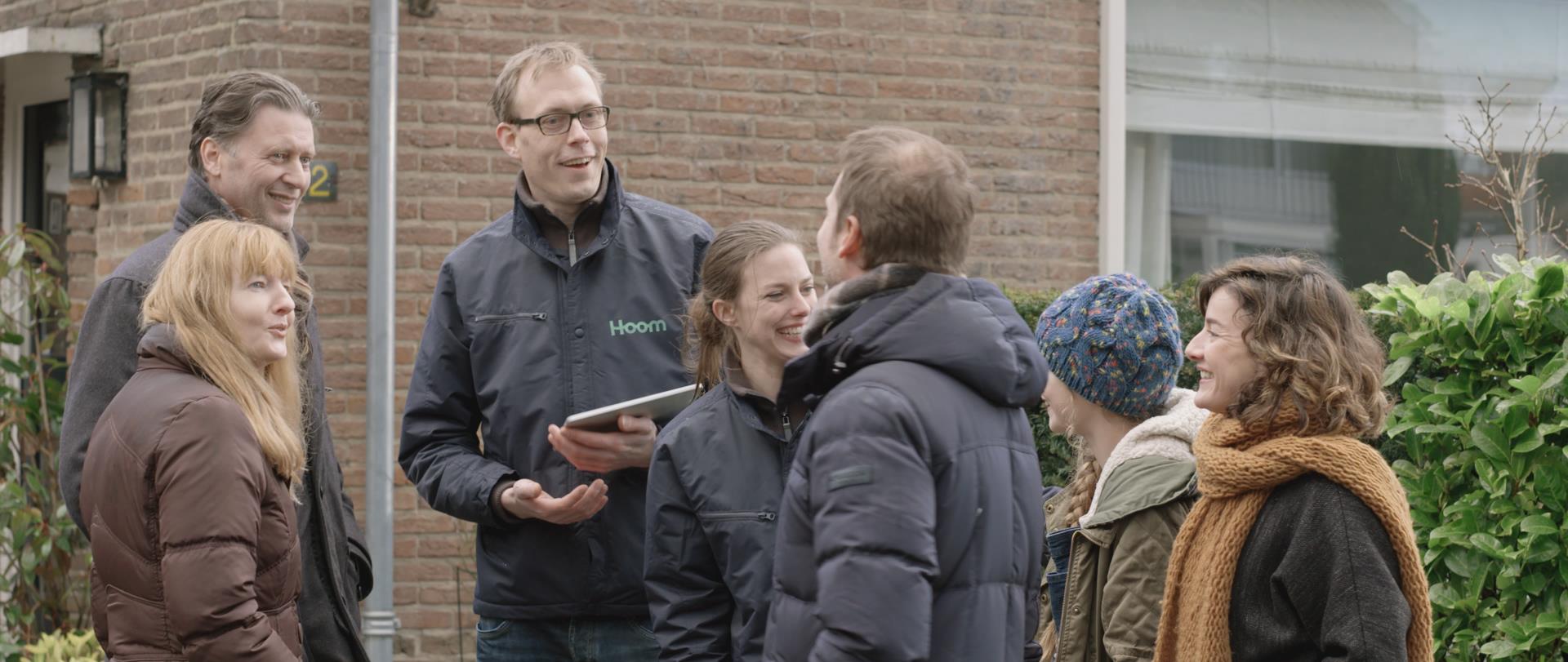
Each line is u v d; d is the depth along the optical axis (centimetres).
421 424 348
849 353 232
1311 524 246
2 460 577
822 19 616
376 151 538
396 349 570
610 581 334
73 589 576
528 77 338
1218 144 674
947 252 235
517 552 336
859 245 238
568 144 335
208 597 260
